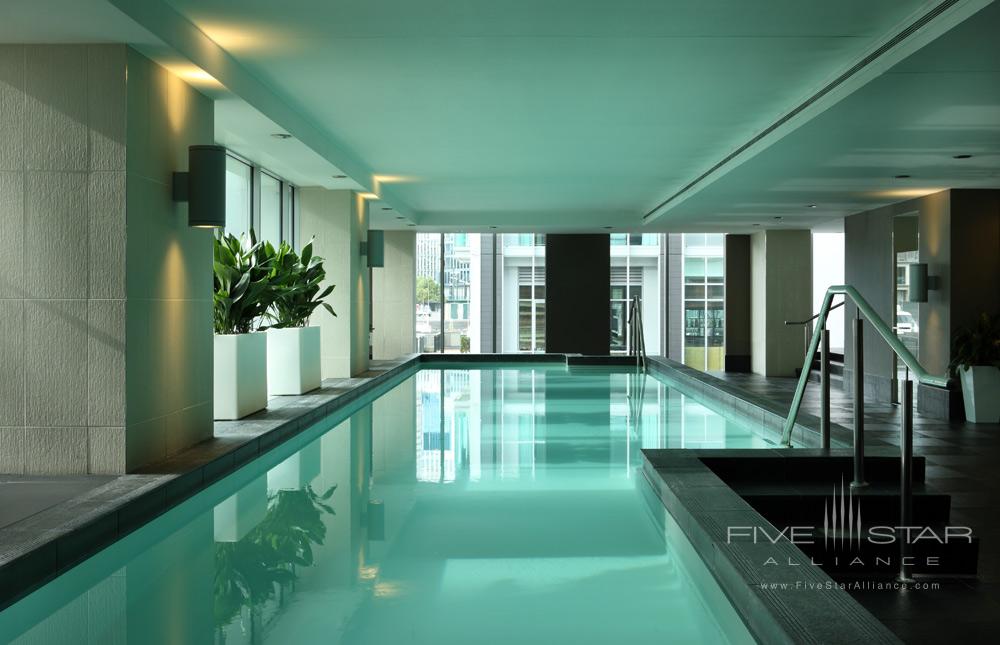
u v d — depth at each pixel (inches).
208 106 203.3
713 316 643.5
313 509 155.8
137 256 169.2
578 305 601.9
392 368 423.2
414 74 207.5
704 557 115.3
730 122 257.0
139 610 102.3
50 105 164.2
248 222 322.3
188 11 165.8
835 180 312.8
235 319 255.0
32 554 109.7
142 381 171.5
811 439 199.3
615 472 189.2
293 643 91.1
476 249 647.8
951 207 321.1
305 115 255.1
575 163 338.6
